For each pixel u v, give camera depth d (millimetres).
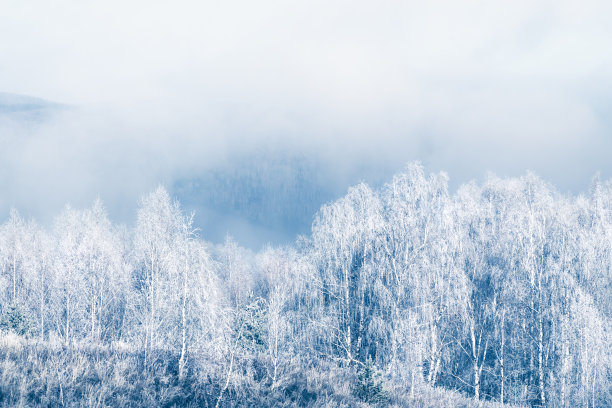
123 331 21953
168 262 15570
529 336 25250
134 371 14516
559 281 24141
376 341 24297
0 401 10766
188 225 15523
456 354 27453
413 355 22312
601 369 21703
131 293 21406
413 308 24094
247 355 17797
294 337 24672
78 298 26719
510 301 26047
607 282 26438
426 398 19219
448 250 26938
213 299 15055
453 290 25219
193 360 15352
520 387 24734
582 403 21875
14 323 19812
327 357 25047
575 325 22344
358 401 16562
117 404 12094
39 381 12070
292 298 26797
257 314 17984
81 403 11406
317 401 15516
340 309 26172
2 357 13164
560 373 22625
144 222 18500
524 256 26453
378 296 24875
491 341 26906
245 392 14969
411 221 26000
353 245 26938
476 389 24750
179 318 15508
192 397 13891
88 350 16016
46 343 16203
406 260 25438
